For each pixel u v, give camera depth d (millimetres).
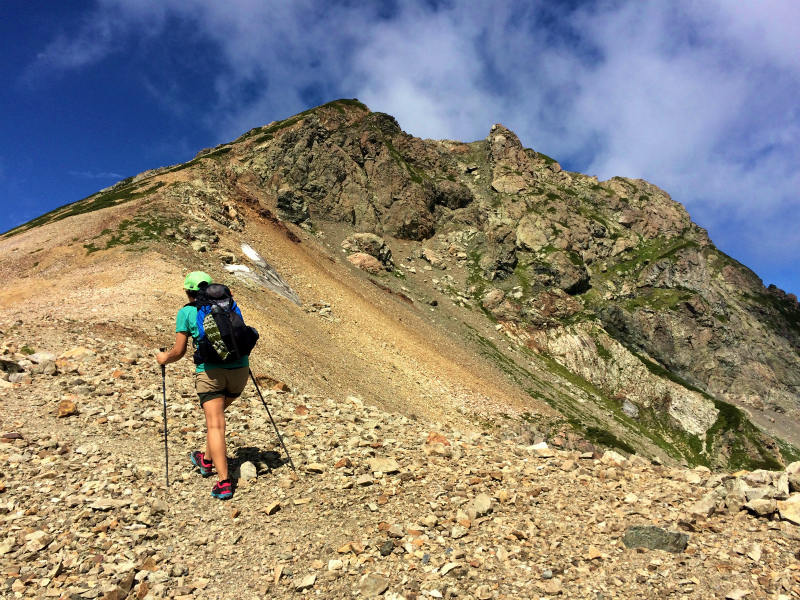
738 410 90688
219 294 5980
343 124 117625
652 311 115375
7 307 26797
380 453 6969
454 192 124000
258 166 96562
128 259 37062
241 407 8727
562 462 6773
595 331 100625
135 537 4578
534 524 4883
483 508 5141
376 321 56781
